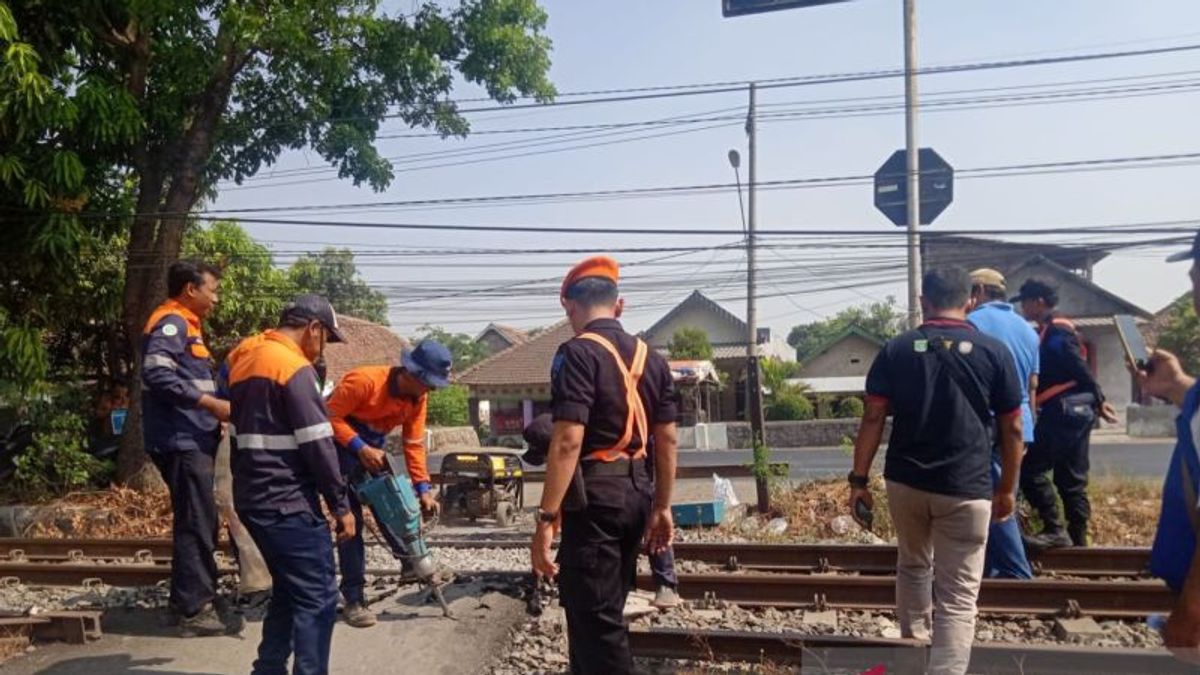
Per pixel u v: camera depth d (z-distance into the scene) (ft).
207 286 18.83
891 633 18.57
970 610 14.62
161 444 18.29
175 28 40.22
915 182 51.57
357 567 19.03
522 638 18.24
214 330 51.98
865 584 20.75
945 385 14.69
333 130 46.52
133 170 42.55
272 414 14.58
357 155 47.21
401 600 20.70
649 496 12.96
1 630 18.34
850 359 136.26
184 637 18.56
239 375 14.97
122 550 27.89
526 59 50.16
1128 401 109.70
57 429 39.06
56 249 37.70
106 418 46.06
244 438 14.66
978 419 14.73
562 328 141.08
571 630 12.72
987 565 21.15
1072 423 23.13
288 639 15.48
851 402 125.39
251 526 14.58
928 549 15.96
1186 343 93.15
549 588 20.86
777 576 21.20
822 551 24.85
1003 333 20.34
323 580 14.84
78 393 43.45
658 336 150.30
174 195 40.29
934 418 14.74
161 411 18.28
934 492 14.70
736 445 107.34
